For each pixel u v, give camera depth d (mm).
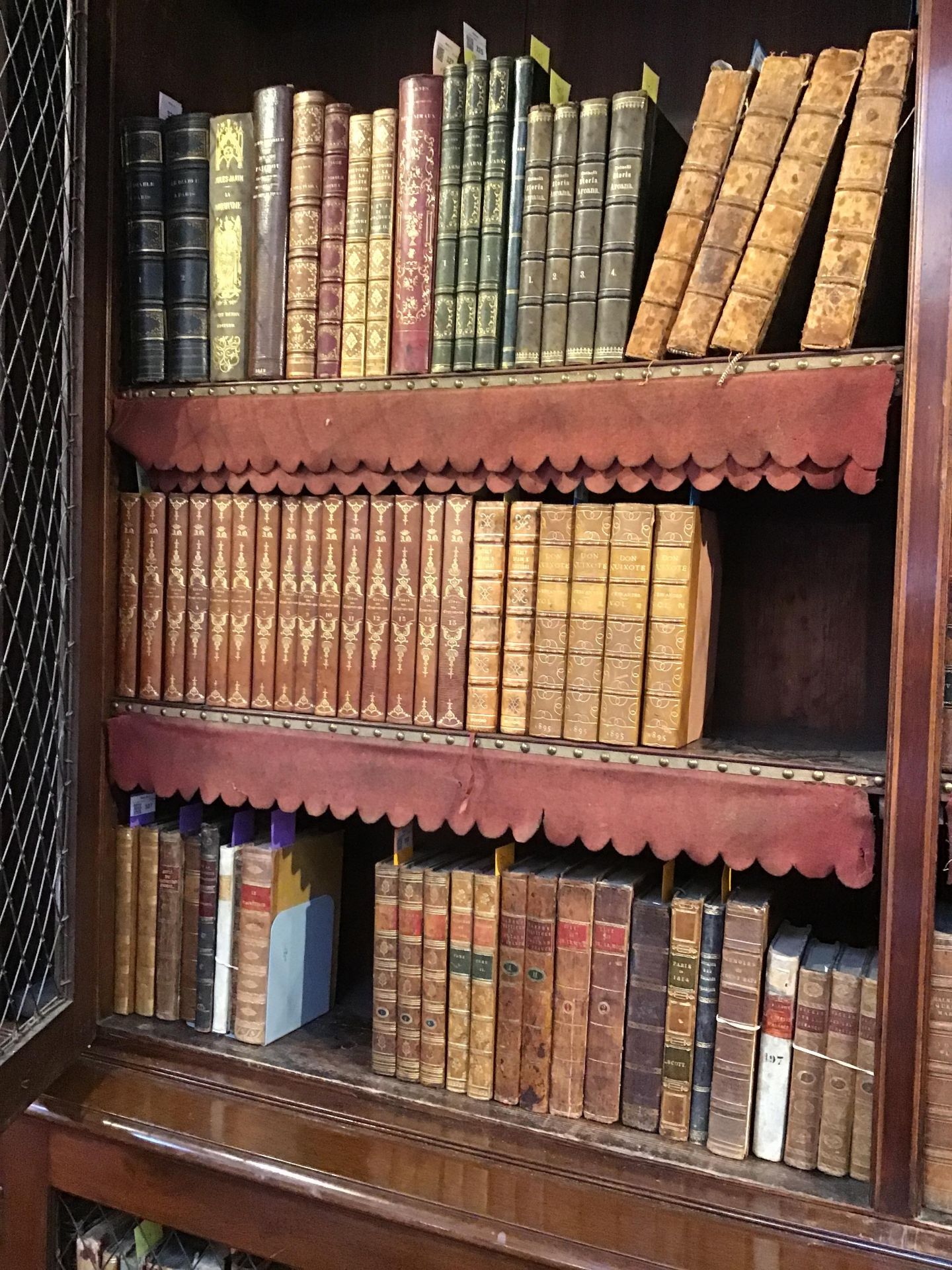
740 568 1380
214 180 1307
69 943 1271
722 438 1062
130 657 1380
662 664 1126
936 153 963
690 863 1349
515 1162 1122
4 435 1165
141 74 1369
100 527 1343
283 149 1280
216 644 1336
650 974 1149
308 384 1274
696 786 1098
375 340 1247
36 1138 1275
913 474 977
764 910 1104
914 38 1009
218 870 1358
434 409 1197
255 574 1315
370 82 1556
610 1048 1162
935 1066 1001
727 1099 1110
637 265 1139
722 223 1071
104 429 1345
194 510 1343
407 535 1231
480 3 1489
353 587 1262
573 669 1159
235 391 1312
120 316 1370
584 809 1137
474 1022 1218
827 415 1019
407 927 1247
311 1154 1140
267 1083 1271
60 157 1249
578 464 1141
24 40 1181
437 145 1214
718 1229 1019
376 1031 1272
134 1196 1215
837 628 1334
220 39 1524
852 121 1025
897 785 991
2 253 1101
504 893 1207
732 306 1063
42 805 1290
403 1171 1112
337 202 1262
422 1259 1060
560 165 1148
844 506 1331
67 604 1263
